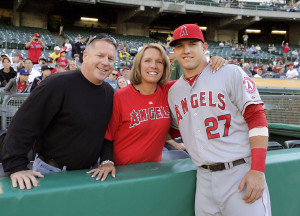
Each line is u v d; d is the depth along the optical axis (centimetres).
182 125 167
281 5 3050
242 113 147
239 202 143
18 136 141
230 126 150
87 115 159
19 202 117
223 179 148
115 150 186
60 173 148
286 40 3195
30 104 147
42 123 155
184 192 156
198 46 158
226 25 2819
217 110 149
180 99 167
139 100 181
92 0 2180
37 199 120
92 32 2539
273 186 168
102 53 157
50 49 1908
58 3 2558
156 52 180
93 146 166
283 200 173
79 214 128
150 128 180
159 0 2377
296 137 303
